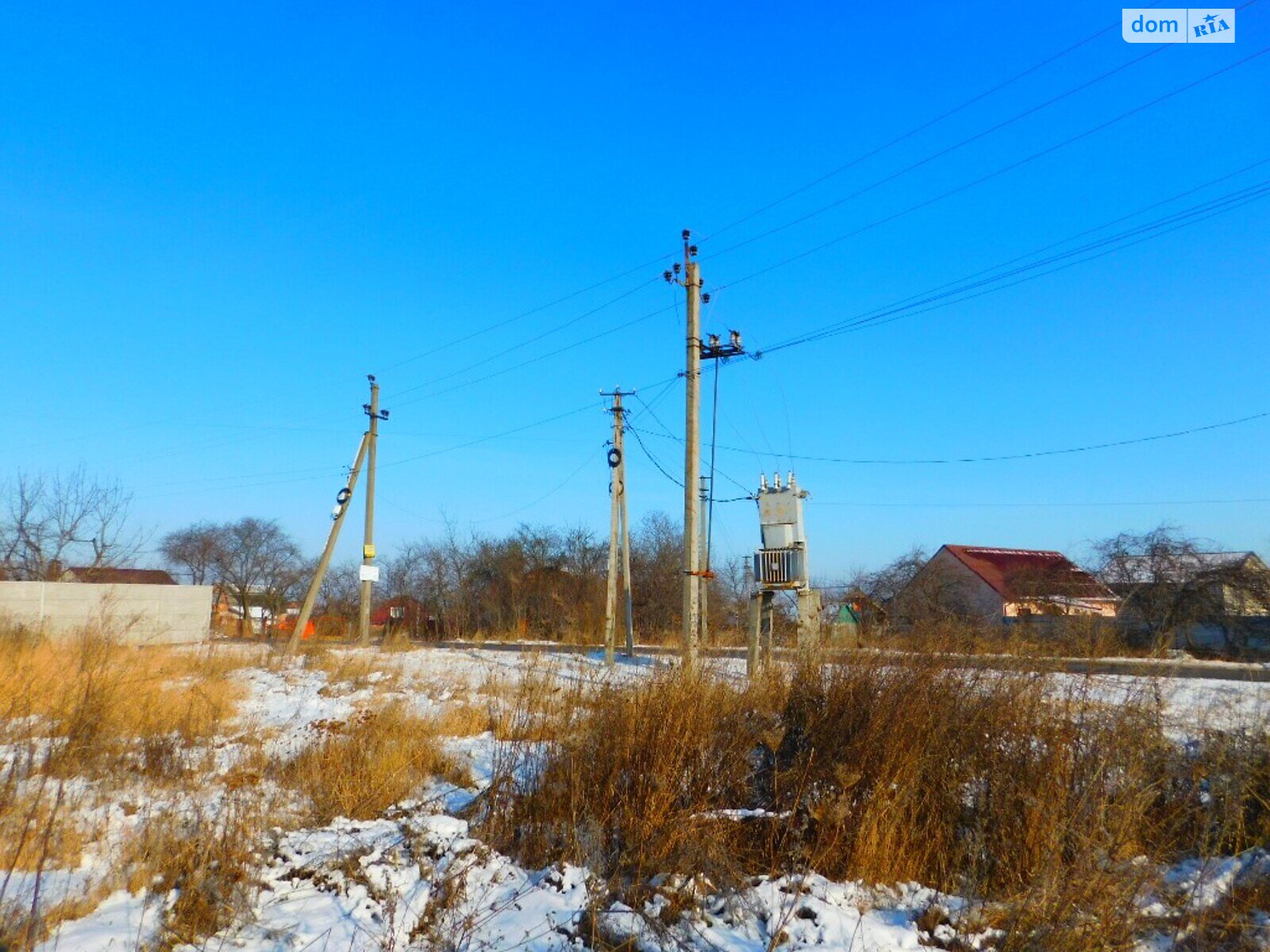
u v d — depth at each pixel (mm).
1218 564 23016
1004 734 6578
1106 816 5809
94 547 35562
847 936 4906
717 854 5691
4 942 4535
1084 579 22359
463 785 8195
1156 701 6887
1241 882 5465
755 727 6934
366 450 32062
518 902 5418
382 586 52188
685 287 18859
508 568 38656
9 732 8469
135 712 10250
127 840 6055
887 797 6191
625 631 29672
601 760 6820
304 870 5734
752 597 15328
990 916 5180
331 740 8891
